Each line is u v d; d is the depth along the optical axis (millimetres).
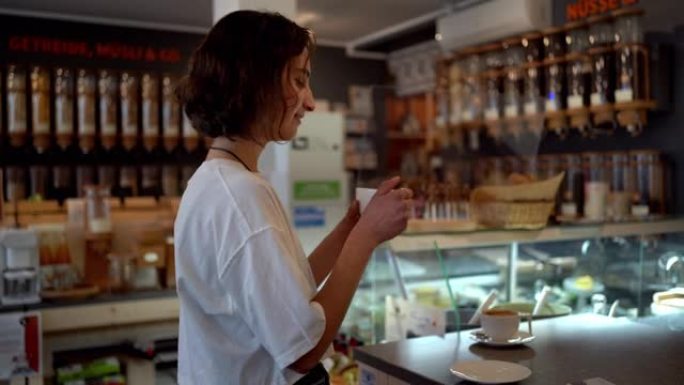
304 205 3613
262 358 1168
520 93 3867
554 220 2617
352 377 2393
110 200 4195
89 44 5359
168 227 3752
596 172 3736
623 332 1923
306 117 3654
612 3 3494
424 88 6090
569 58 3531
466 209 2553
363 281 2455
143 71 5543
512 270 2271
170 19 5430
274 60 1179
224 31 1199
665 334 1906
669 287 2215
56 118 4809
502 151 4090
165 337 3494
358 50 6539
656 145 3543
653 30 3467
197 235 1161
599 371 1556
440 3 5008
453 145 4469
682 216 3082
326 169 3695
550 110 3670
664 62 3418
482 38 4090
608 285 2354
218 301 1161
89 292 3393
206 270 1157
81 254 3637
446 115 4480
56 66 5230
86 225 3699
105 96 4898
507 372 1522
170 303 3461
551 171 3871
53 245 3453
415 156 6246
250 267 1104
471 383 1489
